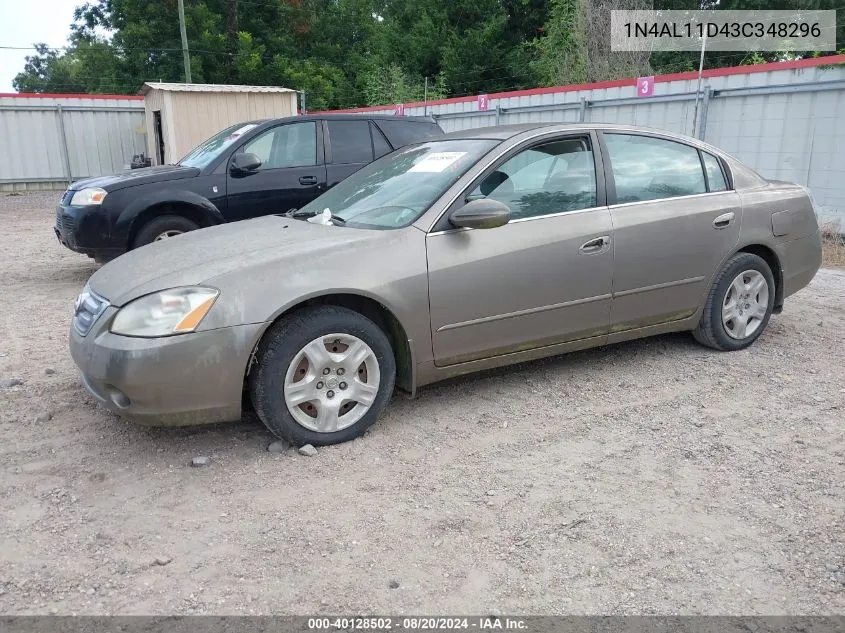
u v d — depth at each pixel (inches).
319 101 1523.1
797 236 206.8
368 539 113.5
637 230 175.3
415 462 139.4
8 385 179.6
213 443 148.2
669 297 185.2
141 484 131.5
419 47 1331.2
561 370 189.9
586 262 167.9
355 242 146.7
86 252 285.7
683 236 182.9
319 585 102.5
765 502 123.6
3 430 153.9
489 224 147.9
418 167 174.6
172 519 119.8
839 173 363.6
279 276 137.6
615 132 181.8
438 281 150.4
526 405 167.0
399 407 166.4
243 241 155.2
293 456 141.9
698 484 130.0
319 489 129.2
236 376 134.3
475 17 1322.6
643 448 144.5
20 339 223.1
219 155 296.5
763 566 106.0
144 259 153.1
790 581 102.7
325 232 155.7
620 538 113.2
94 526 117.7
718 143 417.7
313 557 109.0
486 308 156.9
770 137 391.9
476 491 128.1
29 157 790.5
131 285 138.2
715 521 117.8
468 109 614.9
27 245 429.1
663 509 121.6
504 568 106.1
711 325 196.2
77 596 100.1
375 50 1568.7
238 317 133.0
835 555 108.3
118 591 101.3
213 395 133.6
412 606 98.0
